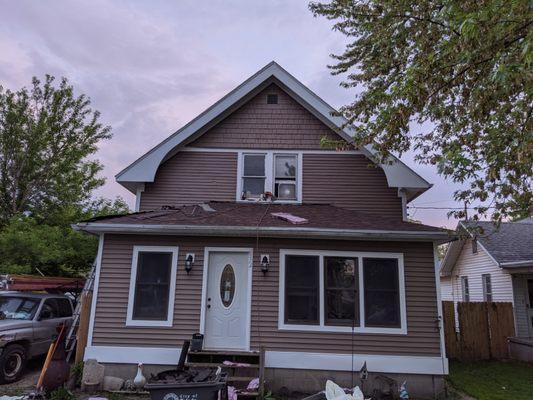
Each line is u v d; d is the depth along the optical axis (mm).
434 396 8391
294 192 11625
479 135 8109
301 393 8367
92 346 8664
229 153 11836
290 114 12086
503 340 13367
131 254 9195
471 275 20156
